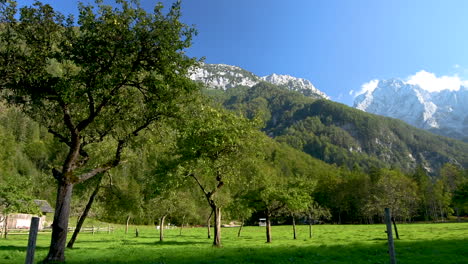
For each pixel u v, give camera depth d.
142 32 19.84
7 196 42.41
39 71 19.52
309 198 43.12
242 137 31.95
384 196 56.78
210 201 33.28
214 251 28.20
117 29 19.53
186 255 25.25
